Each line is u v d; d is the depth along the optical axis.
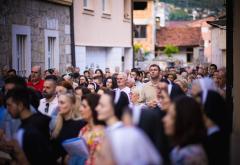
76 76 24.47
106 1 39.16
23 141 8.41
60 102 10.94
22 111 9.34
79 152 9.70
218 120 8.15
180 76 24.98
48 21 28.08
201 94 8.27
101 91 12.92
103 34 37.88
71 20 31.36
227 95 20.12
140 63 60.06
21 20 24.86
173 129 7.15
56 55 29.23
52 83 13.55
